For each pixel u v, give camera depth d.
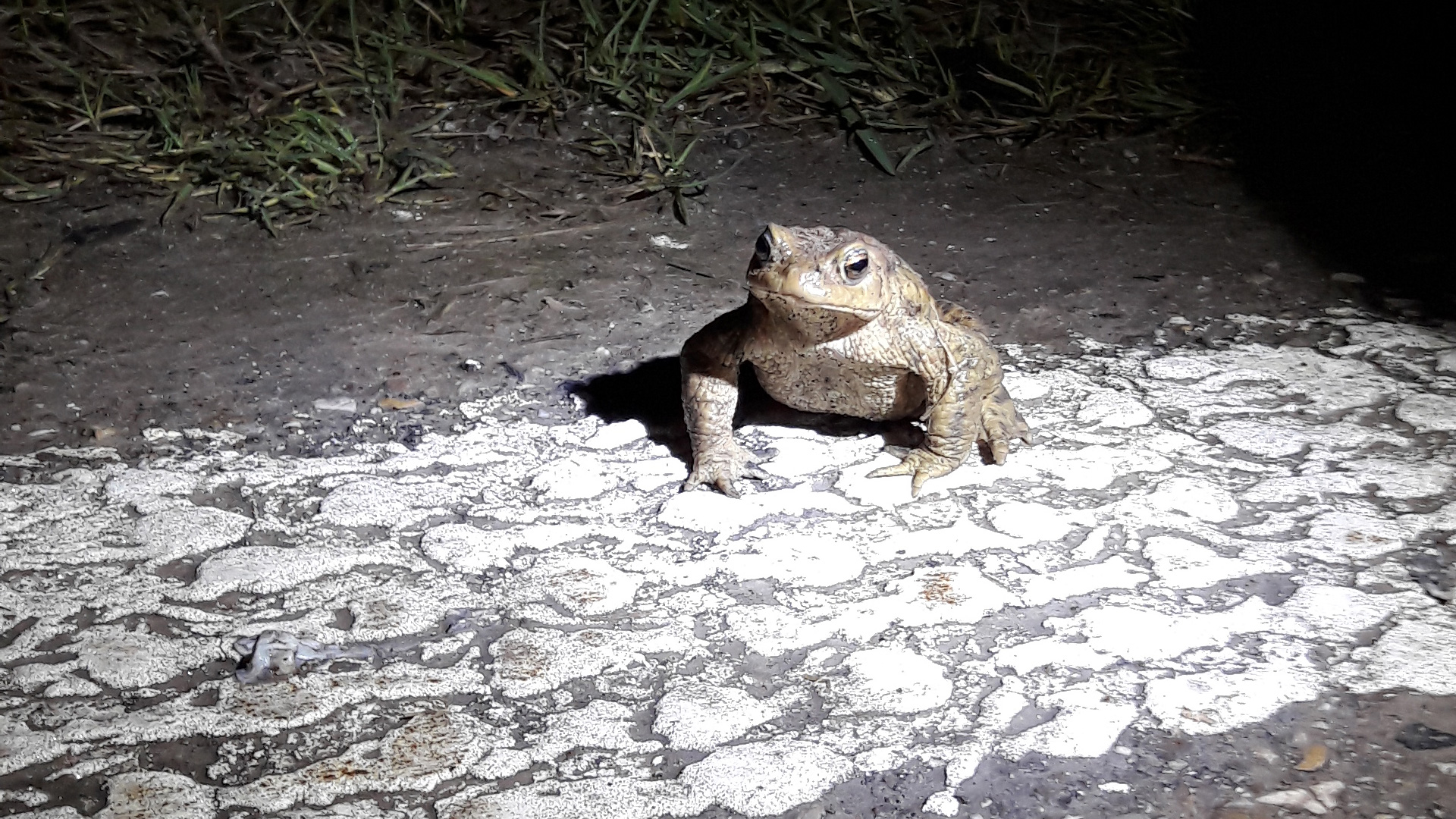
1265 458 0.36
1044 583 0.31
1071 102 0.59
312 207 0.49
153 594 0.30
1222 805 0.25
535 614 0.30
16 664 0.28
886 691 0.27
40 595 0.30
